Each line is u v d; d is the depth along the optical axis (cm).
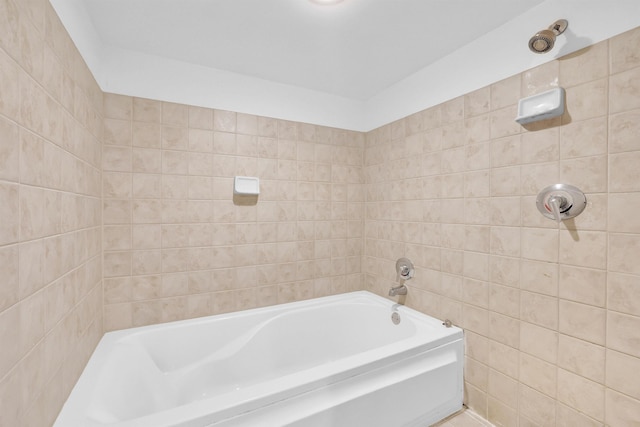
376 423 127
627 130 102
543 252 126
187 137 176
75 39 113
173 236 173
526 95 132
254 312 191
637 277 100
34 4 79
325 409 114
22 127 73
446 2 125
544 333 126
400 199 203
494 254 145
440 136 174
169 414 95
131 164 162
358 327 208
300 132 212
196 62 176
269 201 201
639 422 100
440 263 174
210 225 183
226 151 187
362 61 177
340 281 229
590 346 112
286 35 150
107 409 103
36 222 79
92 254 135
